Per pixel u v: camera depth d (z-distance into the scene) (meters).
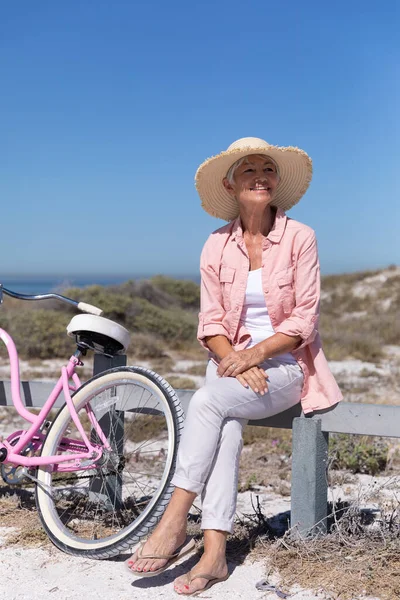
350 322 24.75
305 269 3.62
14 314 16.08
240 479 5.34
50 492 3.80
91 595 3.12
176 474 3.25
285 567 3.34
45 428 4.09
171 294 30.83
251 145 3.68
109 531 3.87
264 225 3.78
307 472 3.58
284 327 3.54
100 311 3.93
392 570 3.21
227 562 3.44
